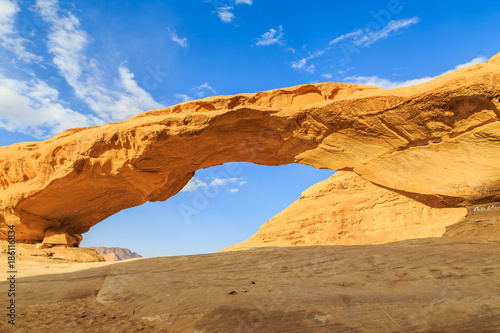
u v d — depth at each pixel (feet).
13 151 67.51
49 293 23.86
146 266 32.68
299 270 26.58
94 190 66.33
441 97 45.78
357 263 26.94
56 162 64.34
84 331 15.55
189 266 31.19
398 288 19.83
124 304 20.40
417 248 29.84
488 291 17.42
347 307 15.67
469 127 46.19
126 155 61.36
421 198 55.21
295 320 14.48
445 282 20.12
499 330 12.49
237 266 29.73
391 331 12.89
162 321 16.31
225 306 16.39
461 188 48.93
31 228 67.31
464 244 29.73
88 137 62.23
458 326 12.95
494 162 45.65
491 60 48.83
